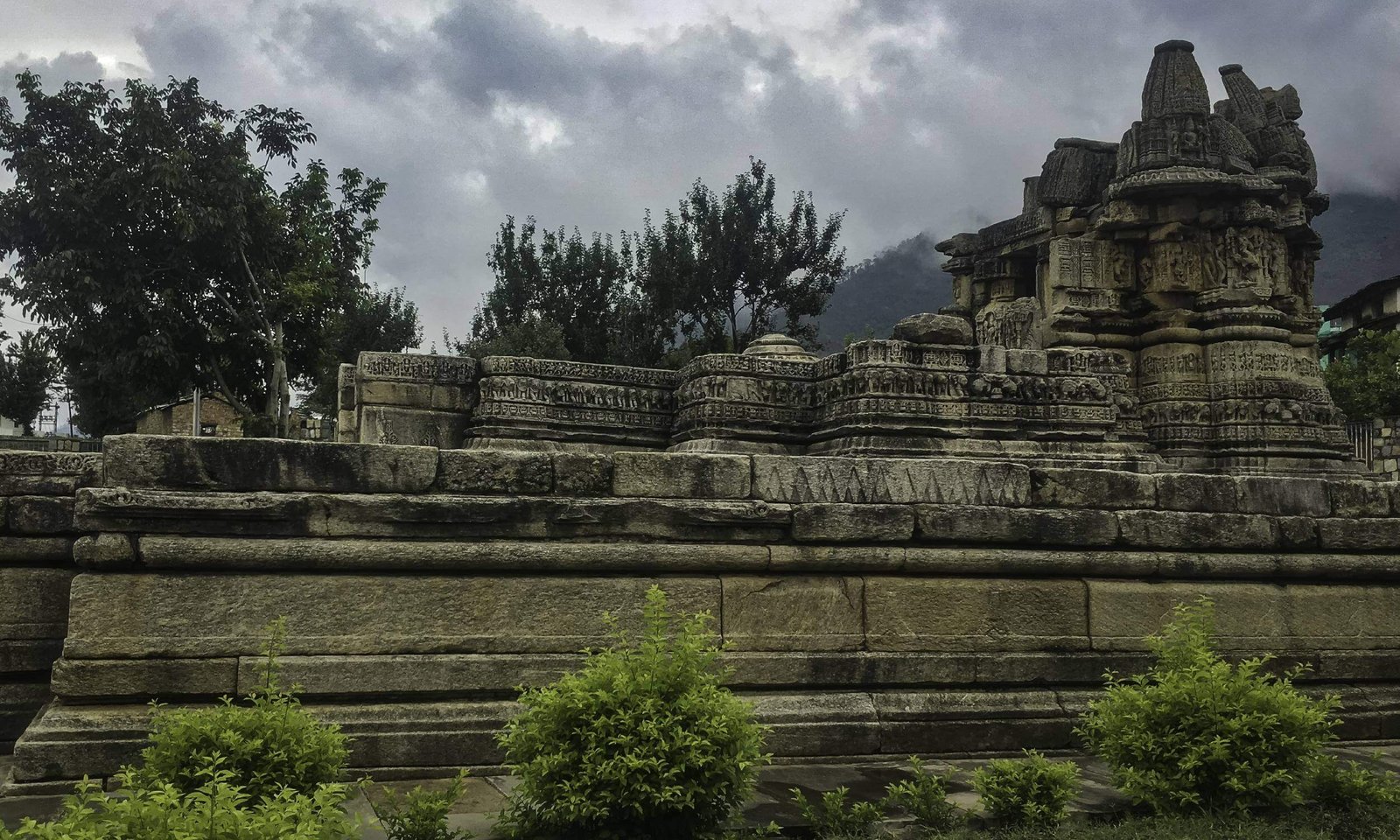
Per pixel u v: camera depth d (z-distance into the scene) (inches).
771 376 515.5
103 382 1079.6
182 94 1043.3
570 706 236.2
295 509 291.6
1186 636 310.3
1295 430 786.2
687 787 230.4
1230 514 380.2
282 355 1101.7
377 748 286.8
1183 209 812.0
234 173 1039.6
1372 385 1376.7
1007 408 474.0
